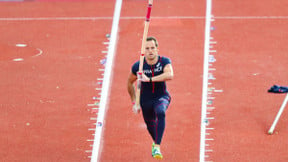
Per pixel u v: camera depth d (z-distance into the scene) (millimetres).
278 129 33625
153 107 28391
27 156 31828
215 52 42906
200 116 35188
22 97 37656
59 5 51031
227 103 36438
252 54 42469
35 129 34281
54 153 32125
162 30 46375
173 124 34469
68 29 46844
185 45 44062
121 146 32656
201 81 39094
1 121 35062
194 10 49312
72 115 35625
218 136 33219
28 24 47906
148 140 33094
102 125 34625
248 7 49625
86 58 42438
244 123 34344
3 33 46531
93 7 50438
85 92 38125
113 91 38219
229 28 46375
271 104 36125
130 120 35062
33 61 42125
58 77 40000
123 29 46719
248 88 38062
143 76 27547
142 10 49625
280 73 39812
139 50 43500
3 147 32594
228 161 31062
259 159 31141
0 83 39344
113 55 42844
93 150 32375
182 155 31672
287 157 31219
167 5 50312
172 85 38656
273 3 50344
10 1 51875
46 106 36625
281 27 46375
